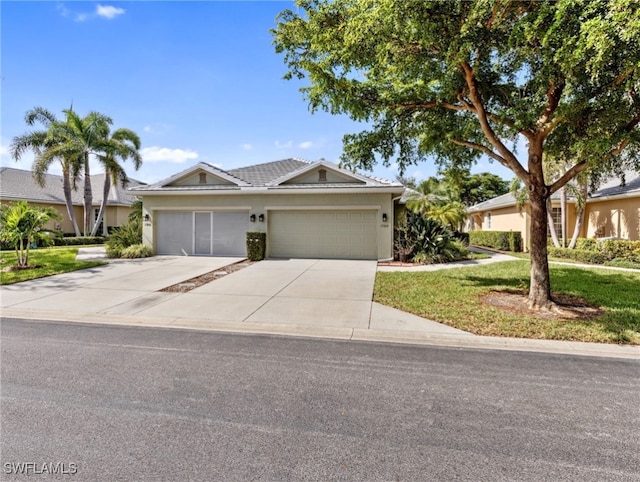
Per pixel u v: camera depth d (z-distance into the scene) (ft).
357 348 17.26
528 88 25.57
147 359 15.67
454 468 8.50
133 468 8.46
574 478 8.18
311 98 26.21
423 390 12.76
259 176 57.72
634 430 10.21
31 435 9.82
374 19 19.52
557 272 38.01
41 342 17.94
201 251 53.16
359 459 8.82
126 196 99.50
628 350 16.84
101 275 37.01
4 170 84.84
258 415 10.97
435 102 26.94
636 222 49.14
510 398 12.17
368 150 29.66
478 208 87.04
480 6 18.01
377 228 48.32
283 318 22.12
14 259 47.42
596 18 14.85
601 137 20.58
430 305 24.70
